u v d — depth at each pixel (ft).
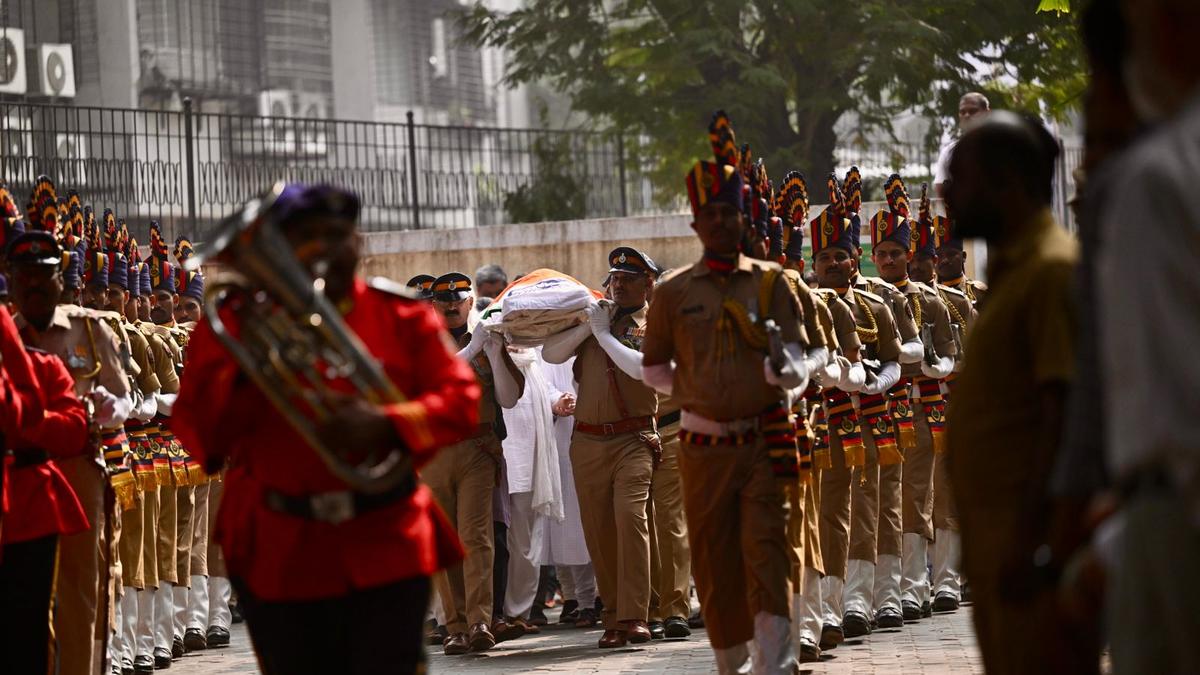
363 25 282.77
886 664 59.21
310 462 31.42
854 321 64.44
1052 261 28.89
